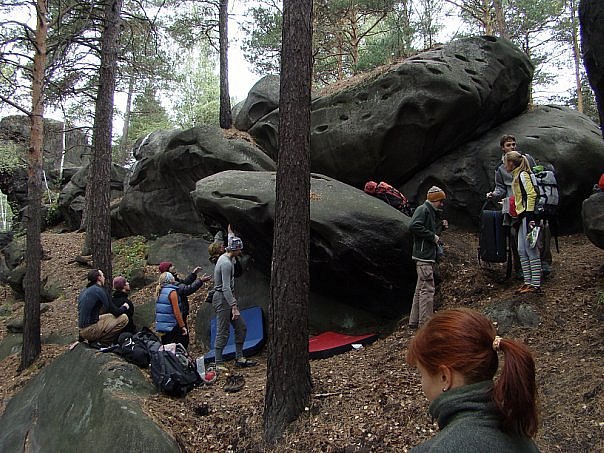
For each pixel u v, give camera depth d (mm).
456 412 1437
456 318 1523
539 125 9445
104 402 5672
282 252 5355
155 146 14180
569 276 6531
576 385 4512
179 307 7309
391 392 5156
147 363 6602
